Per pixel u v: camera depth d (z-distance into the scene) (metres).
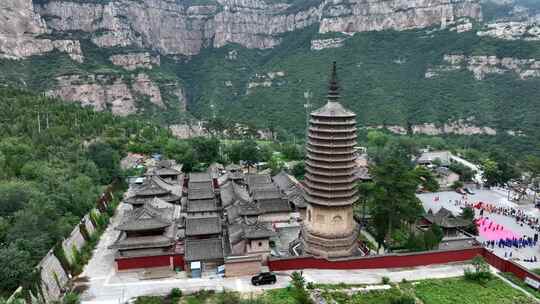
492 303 46.53
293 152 127.50
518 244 67.75
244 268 51.84
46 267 47.09
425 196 100.00
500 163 110.12
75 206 63.22
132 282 50.25
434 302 46.19
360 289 47.88
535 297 48.41
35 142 84.94
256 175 89.06
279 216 73.50
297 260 53.53
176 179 88.38
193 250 53.75
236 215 67.38
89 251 58.41
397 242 66.25
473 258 57.31
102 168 85.31
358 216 76.44
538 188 105.38
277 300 45.12
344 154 54.78
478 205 90.81
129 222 56.47
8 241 48.47
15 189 57.28
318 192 55.75
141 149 113.00
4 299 41.19
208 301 45.34
